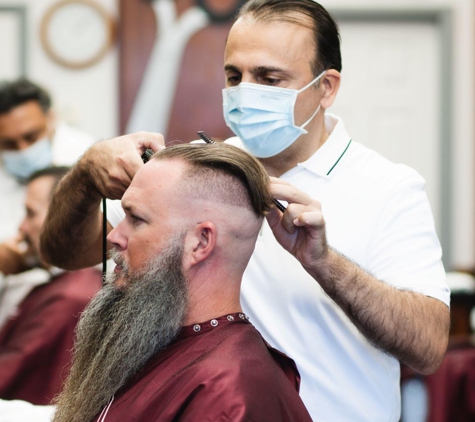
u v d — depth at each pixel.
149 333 1.58
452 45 5.62
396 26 5.75
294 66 1.96
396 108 5.79
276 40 1.95
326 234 1.83
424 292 1.88
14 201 4.53
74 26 5.57
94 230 2.14
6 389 2.86
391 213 1.95
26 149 3.78
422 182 2.01
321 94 2.04
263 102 1.97
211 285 1.61
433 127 5.79
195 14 5.47
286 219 1.71
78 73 5.60
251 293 1.98
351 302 1.78
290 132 1.99
